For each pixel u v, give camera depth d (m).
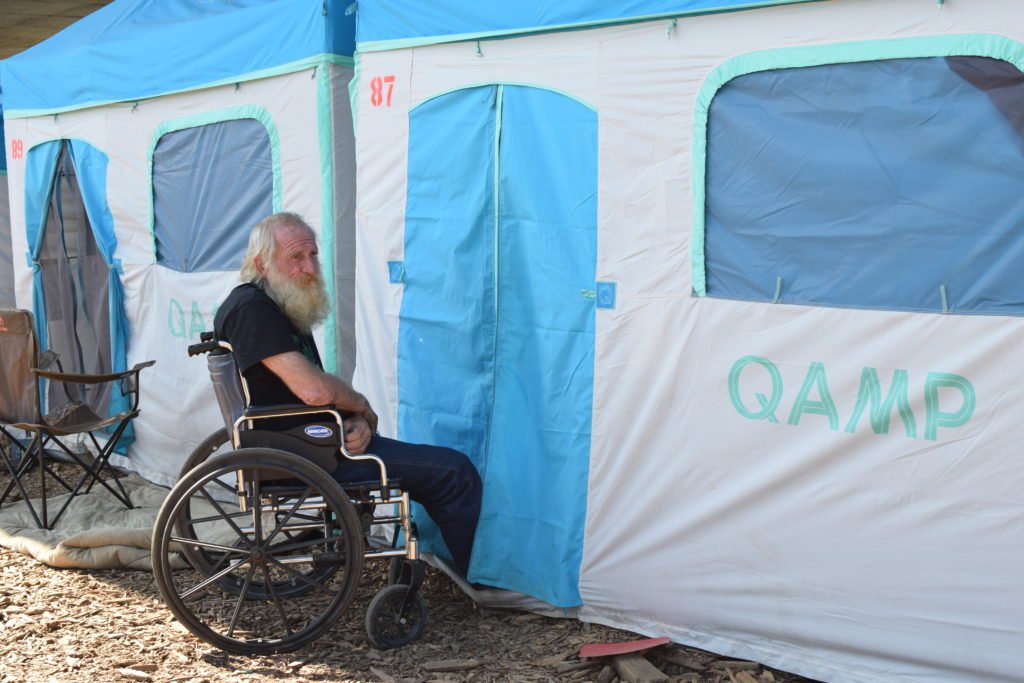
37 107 6.70
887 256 3.08
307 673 3.50
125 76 5.89
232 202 5.38
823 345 3.20
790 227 3.27
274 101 5.04
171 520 3.50
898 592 3.11
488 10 3.99
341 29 4.78
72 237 6.64
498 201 4.03
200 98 5.47
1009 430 2.88
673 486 3.58
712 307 3.44
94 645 3.74
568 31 3.77
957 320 2.95
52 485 6.10
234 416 3.70
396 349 4.49
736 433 3.41
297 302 3.72
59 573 4.58
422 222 4.34
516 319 4.03
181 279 5.72
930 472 3.02
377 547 4.57
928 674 3.08
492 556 4.05
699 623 3.57
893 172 3.05
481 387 4.13
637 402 3.66
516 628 3.90
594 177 3.73
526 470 3.99
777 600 3.37
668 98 3.50
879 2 3.02
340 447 3.73
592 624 3.85
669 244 3.54
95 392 6.48
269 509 3.71
